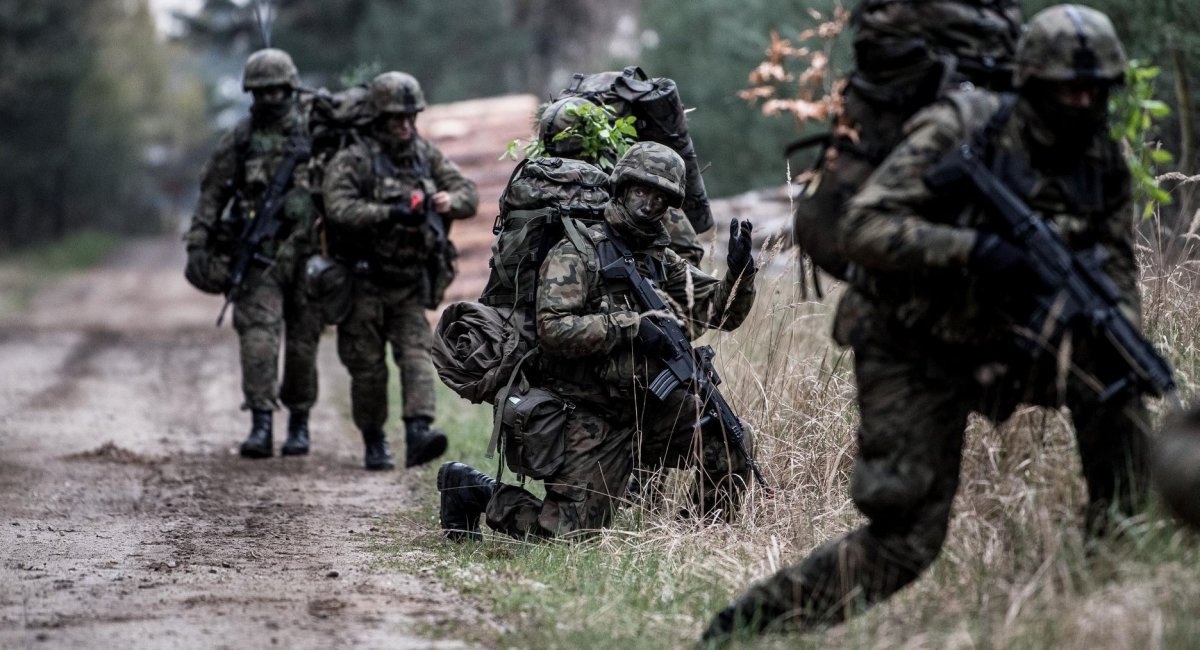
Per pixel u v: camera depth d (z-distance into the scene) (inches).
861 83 514.6
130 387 1668.3
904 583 503.8
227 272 1128.2
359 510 903.7
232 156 1111.0
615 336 703.1
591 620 582.9
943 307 487.8
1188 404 598.9
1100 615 474.0
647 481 749.9
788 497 718.5
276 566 717.9
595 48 5472.4
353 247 1038.4
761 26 1824.6
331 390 1620.3
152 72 7716.5
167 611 611.5
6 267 5014.8
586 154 784.3
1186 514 467.5
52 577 690.2
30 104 5551.2
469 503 773.9
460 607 617.0
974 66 503.2
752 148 2172.7
